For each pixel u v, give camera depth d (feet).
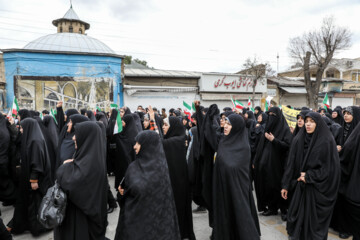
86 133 7.78
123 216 7.76
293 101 81.46
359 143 10.69
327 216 9.71
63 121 16.26
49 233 12.04
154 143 8.06
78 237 7.41
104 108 56.39
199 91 65.41
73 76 54.24
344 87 89.45
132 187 7.59
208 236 11.89
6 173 13.55
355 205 10.73
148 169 7.82
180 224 11.00
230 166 9.53
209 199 11.59
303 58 78.48
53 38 68.18
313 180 9.68
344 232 11.66
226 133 10.30
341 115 19.88
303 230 9.90
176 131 11.43
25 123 11.73
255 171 14.56
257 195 14.52
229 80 67.82
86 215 7.58
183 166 11.14
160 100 61.21
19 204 11.75
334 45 73.46
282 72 117.70
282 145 13.57
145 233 7.46
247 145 10.12
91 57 55.16
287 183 11.03
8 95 51.24
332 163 9.78
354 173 10.84
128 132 16.19
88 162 7.61
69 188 7.14
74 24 82.12
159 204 7.75
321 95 87.56
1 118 13.42
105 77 56.18
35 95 52.08
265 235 11.85
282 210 13.70
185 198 11.09
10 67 51.03
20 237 11.67
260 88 72.28
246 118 20.76
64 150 11.02
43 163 11.54
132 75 58.65
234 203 9.33
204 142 11.72
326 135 9.96
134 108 59.00
